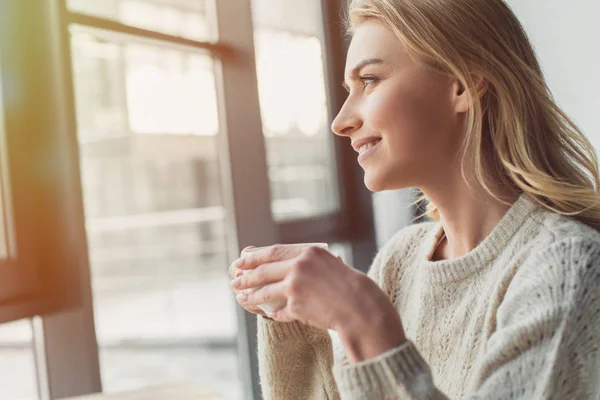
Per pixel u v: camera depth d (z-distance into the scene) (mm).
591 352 609
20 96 1367
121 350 4398
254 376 2041
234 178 2066
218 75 2070
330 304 627
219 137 2119
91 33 1617
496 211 794
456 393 753
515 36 818
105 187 8562
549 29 2250
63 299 1408
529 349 618
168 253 7613
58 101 1385
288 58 2449
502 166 802
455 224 830
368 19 823
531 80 799
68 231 1396
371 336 603
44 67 1395
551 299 634
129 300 6316
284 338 894
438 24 768
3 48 1342
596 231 720
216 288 6477
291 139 2475
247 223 2059
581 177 825
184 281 7059
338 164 2555
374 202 2555
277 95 2402
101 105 6277
